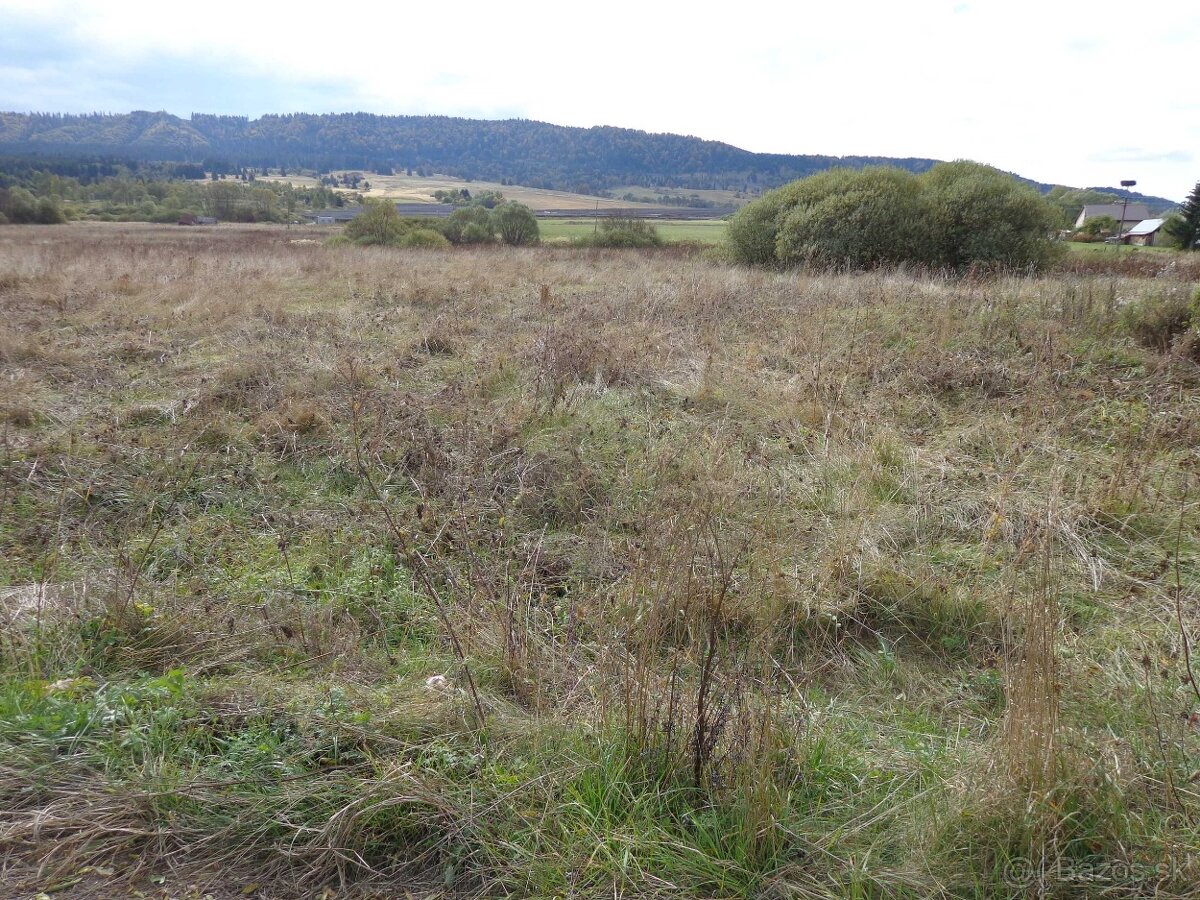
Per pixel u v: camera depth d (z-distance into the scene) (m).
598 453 4.93
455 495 4.25
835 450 4.76
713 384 6.14
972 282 10.99
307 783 2.17
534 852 2.01
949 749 2.37
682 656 2.73
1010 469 4.54
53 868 1.96
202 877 1.97
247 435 5.20
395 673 2.83
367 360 7.05
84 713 2.37
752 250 16.61
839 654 3.04
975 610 3.20
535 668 2.77
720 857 1.98
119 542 3.73
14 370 6.50
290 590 3.34
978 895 1.84
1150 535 3.80
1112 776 2.04
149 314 9.15
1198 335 6.39
